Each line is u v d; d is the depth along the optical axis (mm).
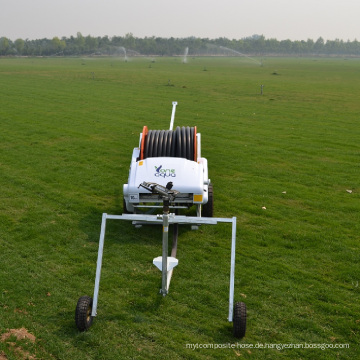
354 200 11266
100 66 86562
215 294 7023
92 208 10445
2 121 21281
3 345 5637
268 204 10977
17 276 7371
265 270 7773
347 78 58031
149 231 9266
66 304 6621
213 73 64812
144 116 23516
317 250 8531
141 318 6312
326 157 15539
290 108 27609
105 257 8133
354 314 6531
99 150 15867
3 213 10055
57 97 30734
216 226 9562
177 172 8703
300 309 6668
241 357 5625
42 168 13570
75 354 5582
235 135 19094
